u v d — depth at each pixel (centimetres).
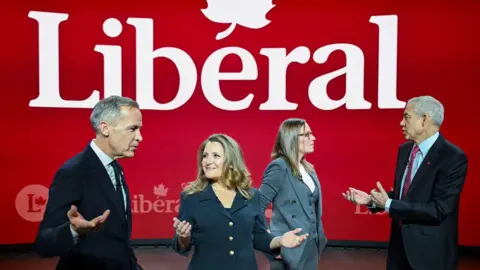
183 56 550
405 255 280
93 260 199
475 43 518
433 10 525
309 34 549
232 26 552
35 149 530
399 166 294
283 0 550
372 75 541
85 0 533
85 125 538
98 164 204
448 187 263
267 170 321
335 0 543
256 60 554
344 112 548
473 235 527
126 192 219
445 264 267
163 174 555
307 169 333
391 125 539
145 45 544
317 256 325
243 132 557
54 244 178
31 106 527
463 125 523
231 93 556
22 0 519
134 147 212
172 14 548
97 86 539
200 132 555
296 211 313
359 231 557
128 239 211
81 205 198
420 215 259
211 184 246
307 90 552
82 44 534
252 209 244
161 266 486
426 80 530
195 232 235
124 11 541
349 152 550
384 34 534
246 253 235
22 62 523
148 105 548
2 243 529
